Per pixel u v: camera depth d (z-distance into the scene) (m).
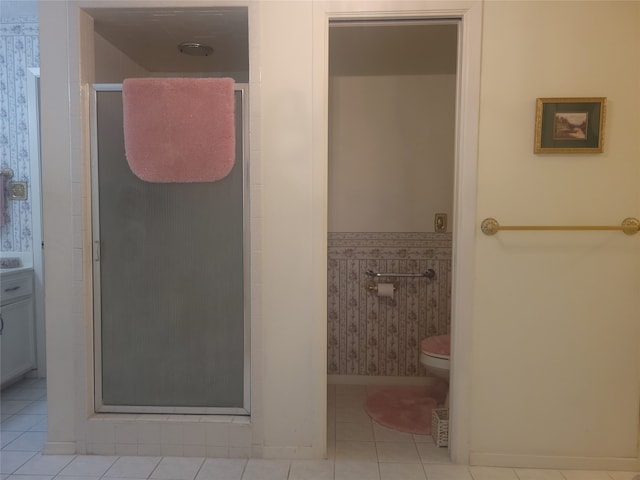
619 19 1.78
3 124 2.91
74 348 1.95
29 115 2.88
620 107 1.81
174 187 1.93
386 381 2.90
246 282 1.94
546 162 1.84
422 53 2.43
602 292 1.87
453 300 1.95
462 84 1.84
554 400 1.90
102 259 1.96
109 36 2.22
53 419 1.98
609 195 1.84
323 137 1.87
